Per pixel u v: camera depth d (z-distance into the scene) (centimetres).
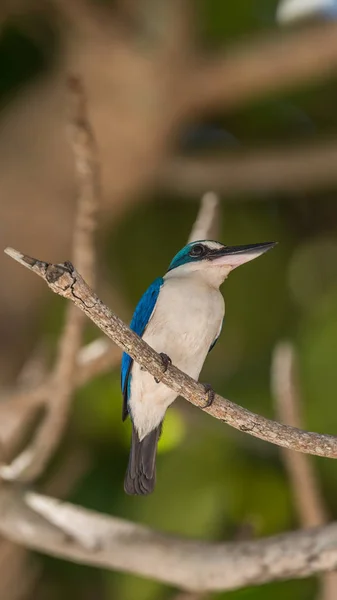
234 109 1418
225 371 1304
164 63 1187
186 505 1135
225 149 1380
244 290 1345
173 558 863
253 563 839
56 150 1212
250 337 1333
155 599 1082
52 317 1245
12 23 1335
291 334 1327
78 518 913
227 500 1144
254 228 1399
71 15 1163
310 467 932
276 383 948
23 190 1206
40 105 1229
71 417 1236
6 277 1212
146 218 1395
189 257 845
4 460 949
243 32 1288
